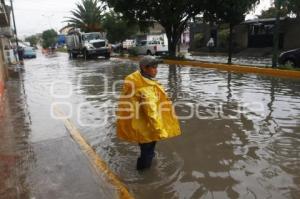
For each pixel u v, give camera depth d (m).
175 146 5.91
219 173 4.76
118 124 4.51
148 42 34.09
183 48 50.09
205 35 39.81
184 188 4.33
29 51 42.59
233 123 7.24
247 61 23.66
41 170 4.70
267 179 4.55
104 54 33.47
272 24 31.69
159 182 4.51
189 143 6.05
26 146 5.79
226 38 35.66
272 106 8.66
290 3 27.36
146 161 4.81
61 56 45.78
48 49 78.12
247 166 4.98
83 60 32.19
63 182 4.30
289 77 13.90
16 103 10.21
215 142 6.07
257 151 5.58
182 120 7.60
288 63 15.45
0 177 4.53
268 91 10.78
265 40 32.44
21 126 7.23
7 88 13.88
